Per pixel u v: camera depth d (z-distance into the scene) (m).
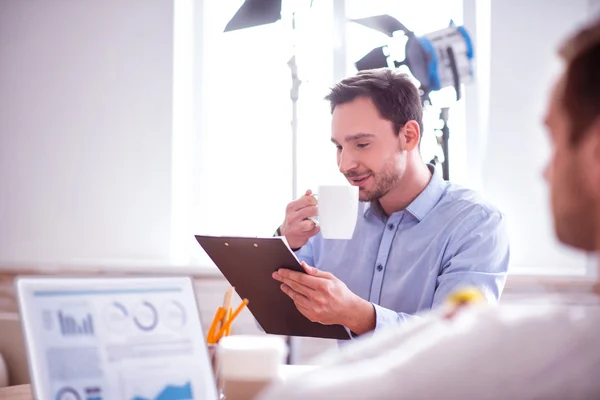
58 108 2.95
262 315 1.54
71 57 2.95
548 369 0.45
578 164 0.46
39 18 2.96
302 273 1.35
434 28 2.77
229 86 2.96
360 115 1.66
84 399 0.83
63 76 2.95
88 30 2.94
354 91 1.67
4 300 2.85
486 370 0.45
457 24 2.74
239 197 2.94
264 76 2.93
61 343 0.84
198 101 2.97
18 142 2.97
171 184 2.87
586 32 0.47
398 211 1.78
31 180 2.96
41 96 2.96
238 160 2.95
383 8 2.82
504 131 2.63
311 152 2.85
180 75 2.94
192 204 2.96
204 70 2.97
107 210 2.91
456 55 2.44
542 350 0.45
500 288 1.63
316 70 2.87
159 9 2.88
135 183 2.89
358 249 1.82
